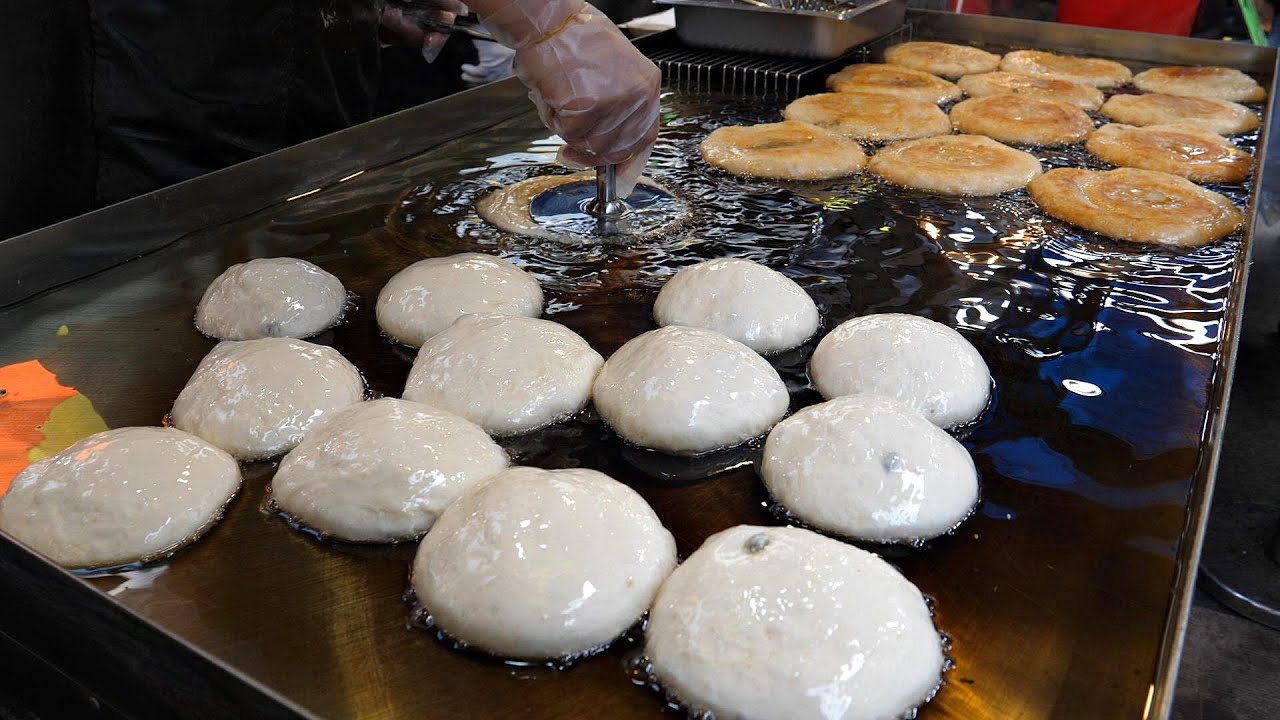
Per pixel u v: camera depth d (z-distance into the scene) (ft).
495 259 1.98
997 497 1.46
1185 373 1.72
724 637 1.16
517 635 1.21
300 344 1.70
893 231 2.19
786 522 1.43
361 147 2.40
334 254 2.09
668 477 1.51
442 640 1.24
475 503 1.32
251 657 1.22
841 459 1.43
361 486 1.40
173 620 1.27
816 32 2.99
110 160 2.35
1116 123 2.80
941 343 1.68
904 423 1.47
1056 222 2.23
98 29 2.20
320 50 2.54
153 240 2.08
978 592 1.31
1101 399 1.66
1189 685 2.03
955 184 2.35
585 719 1.14
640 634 1.24
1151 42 3.23
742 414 1.57
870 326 1.72
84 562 1.35
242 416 1.56
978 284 1.98
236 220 2.20
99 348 1.80
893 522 1.39
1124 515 1.43
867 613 1.18
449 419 1.52
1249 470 2.54
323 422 1.53
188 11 2.25
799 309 1.84
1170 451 1.54
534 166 2.48
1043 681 1.18
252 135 2.49
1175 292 1.95
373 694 1.17
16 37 2.14
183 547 1.39
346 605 1.29
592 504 1.32
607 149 2.05
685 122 2.75
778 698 1.12
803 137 2.57
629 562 1.27
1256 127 2.76
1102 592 1.30
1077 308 1.90
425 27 2.98
